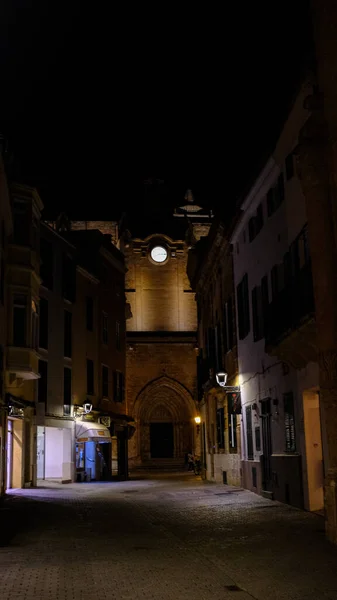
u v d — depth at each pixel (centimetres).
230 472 2758
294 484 1756
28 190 2698
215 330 3072
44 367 3161
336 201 1200
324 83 1217
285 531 1321
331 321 1188
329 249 1210
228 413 2762
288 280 1772
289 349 1644
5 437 2517
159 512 1828
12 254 2600
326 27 1208
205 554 1105
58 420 3256
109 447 3894
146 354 5103
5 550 1198
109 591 845
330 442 1192
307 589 829
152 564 1029
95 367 3866
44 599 805
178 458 5025
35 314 2755
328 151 1220
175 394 5097
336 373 1170
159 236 5272
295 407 1759
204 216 5309
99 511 1911
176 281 5228
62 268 3419
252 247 2255
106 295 4194
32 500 2273
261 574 928
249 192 2177
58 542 1291
